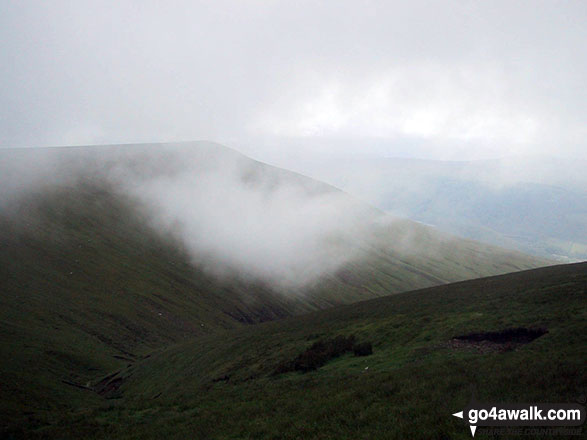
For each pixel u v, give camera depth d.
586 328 26.88
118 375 58.44
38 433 25.78
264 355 43.00
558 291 39.75
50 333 70.94
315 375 31.86
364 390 23.34
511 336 31.09
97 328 84.25
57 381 50.81
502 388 19.78
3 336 60.78
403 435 16.31
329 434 18.03
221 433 21.12
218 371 42.38
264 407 24.53
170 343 93.25
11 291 82.56
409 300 57.69
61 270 105.75
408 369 26.64
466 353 29.02
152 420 27.00
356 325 45.62
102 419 28.12
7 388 41.25
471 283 67.94
